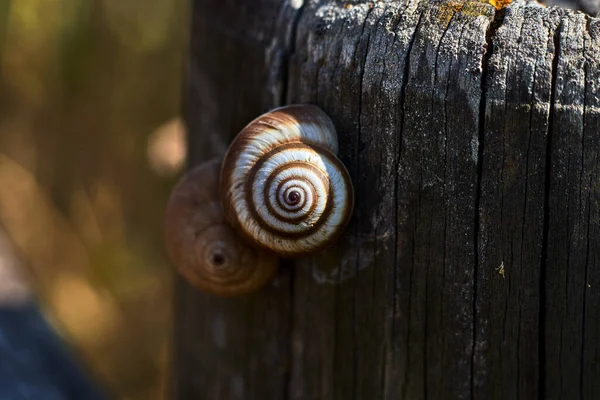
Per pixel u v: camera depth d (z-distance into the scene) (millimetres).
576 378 164
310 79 170
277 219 165
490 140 160
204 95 194
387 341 172
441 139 162
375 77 164
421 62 162
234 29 184
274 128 166
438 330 168
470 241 163
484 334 166
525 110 158
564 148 158
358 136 167
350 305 173
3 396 196
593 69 157
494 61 160
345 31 167
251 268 173
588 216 159
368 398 175
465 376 168
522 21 161
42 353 211
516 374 166
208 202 173
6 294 226
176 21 357
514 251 162
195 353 203
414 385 171
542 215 160
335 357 177
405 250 167
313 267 175
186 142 206
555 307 162
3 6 350
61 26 358
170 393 223
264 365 186
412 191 165
